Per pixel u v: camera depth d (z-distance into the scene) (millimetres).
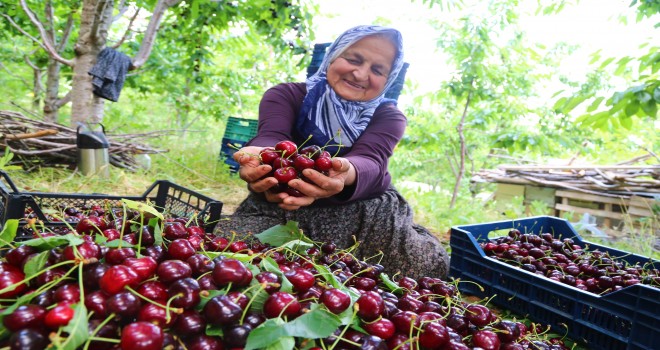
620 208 6137
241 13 7902
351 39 2682
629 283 2307
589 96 4098
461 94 8055
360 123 2875
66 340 975
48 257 1305
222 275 1287
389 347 1355
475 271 2781
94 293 1150
